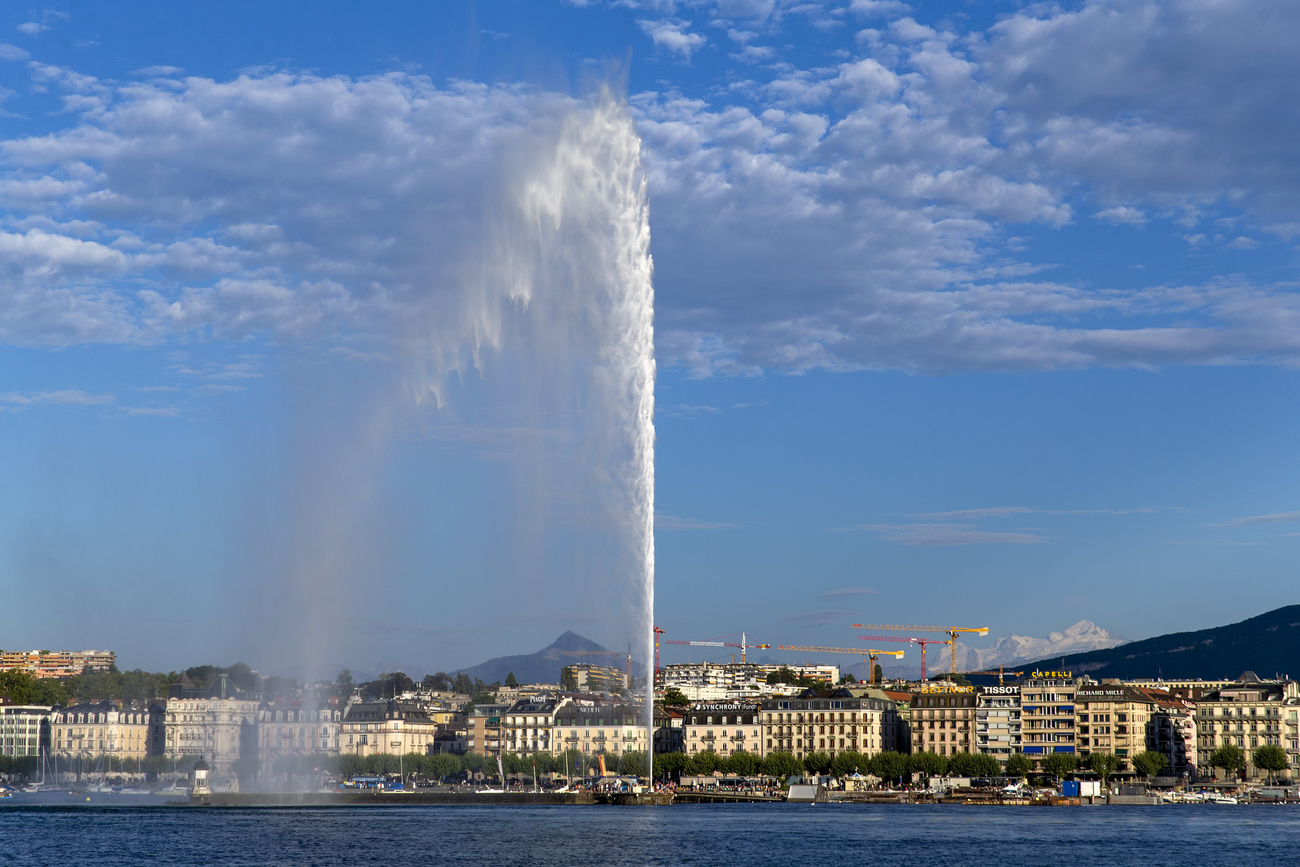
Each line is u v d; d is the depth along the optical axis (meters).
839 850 166.25
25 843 168.12
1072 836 197.12
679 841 174.00
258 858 149.38
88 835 179.25
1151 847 179.25
